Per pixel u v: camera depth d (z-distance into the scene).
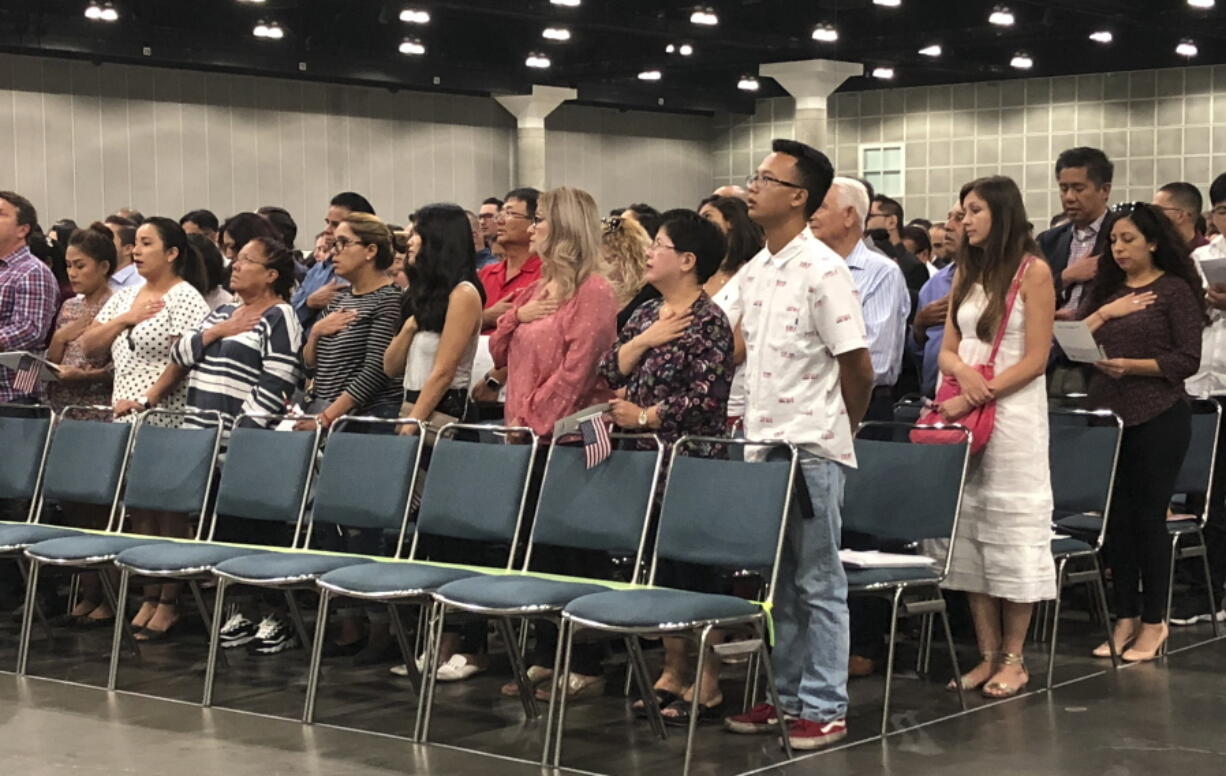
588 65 19.67
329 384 5.43
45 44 15.50
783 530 3.98
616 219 4.98
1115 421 4.93
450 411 5.04
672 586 4.52
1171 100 18.56
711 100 21.92
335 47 17.83
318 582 4.42
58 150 16.98
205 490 5.26
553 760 3.97
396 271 6.43
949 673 4.96
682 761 3.98
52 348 6.25
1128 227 5.04
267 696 4.79
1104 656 5.14
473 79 19.17
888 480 4.57
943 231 8.91
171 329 5.83
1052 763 3.91
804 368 4.03
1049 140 19.58
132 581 5.59
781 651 4.25
